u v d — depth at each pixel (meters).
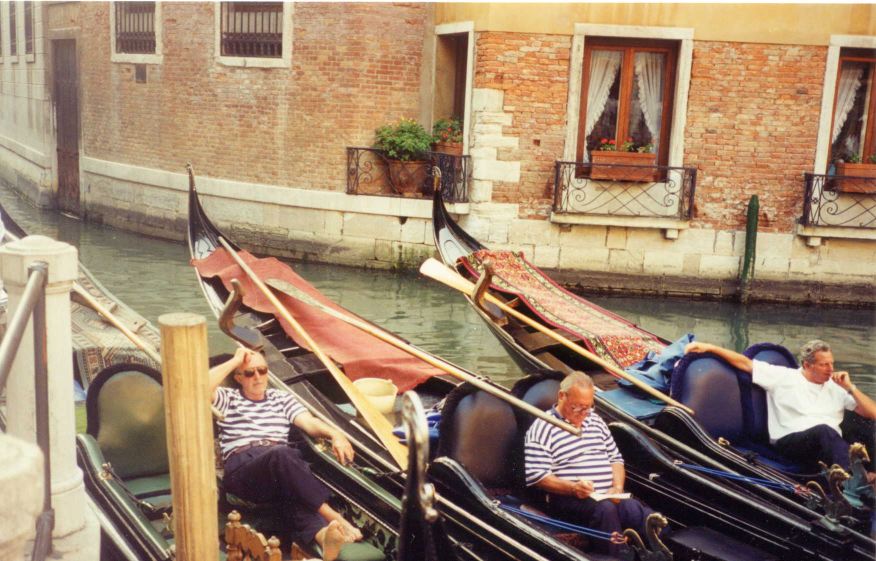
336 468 4.12
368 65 12.30
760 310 11.19
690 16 11.05
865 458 3.68
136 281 11.46
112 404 4.18
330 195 12.52
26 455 1.70
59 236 14.67
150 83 14.52
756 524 3.91
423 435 2.56
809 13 11.01
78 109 16.38
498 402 4.13
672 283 11.57
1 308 4.87
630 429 4.39
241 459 3.96
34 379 2.96
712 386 4.82
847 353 9.34
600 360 5.57
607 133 11.55
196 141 13.94
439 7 12.24
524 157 11.36
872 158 11.35
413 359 5.95
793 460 4.70
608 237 11.53
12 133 20.38
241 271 6.69
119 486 3.90
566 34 11.12
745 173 11.38
